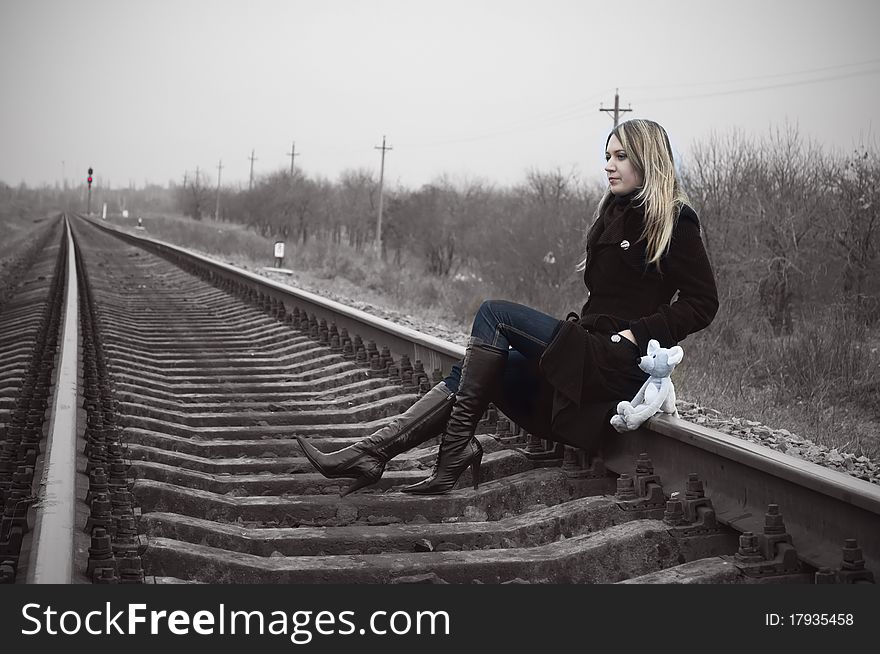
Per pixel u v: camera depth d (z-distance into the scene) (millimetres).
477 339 4203
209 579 3281
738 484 3561
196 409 6453
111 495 3758
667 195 3957
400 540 3723
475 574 3395
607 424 4172
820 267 13523
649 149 4004
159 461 4828
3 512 3717
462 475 4562
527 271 20625
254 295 13922
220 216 96938
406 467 4914
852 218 13422
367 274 27062
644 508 3844
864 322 12148
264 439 5641
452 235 32969
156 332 10891
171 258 27250
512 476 4434
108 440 4742
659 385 3928
